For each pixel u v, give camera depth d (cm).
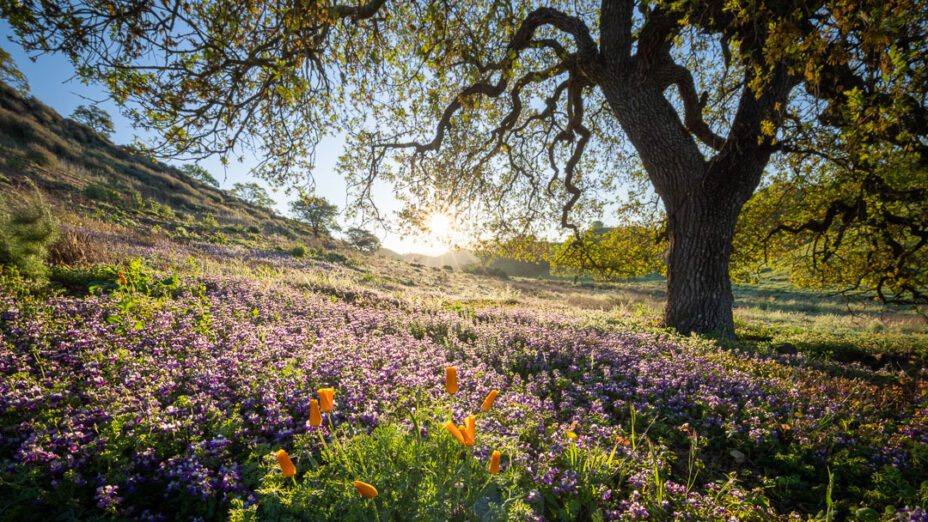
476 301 1569
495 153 1170
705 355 674
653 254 1414
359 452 250
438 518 215
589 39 842
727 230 876
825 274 1205
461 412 345
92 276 815
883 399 489
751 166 833
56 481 253
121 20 499
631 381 541
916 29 435
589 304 2247
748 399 477
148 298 677
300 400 379
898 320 1920
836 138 695
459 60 759
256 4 565
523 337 763
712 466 369
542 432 364
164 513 256
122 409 321
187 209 3766
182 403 344
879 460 357
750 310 2469
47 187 2483
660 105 845
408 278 3064
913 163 657
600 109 1352
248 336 562
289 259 2431
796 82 802
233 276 1160
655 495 295
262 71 645
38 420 311
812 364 688
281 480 259
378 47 662
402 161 1087
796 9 409
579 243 1400
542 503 263
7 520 228
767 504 297
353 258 3481
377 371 472
